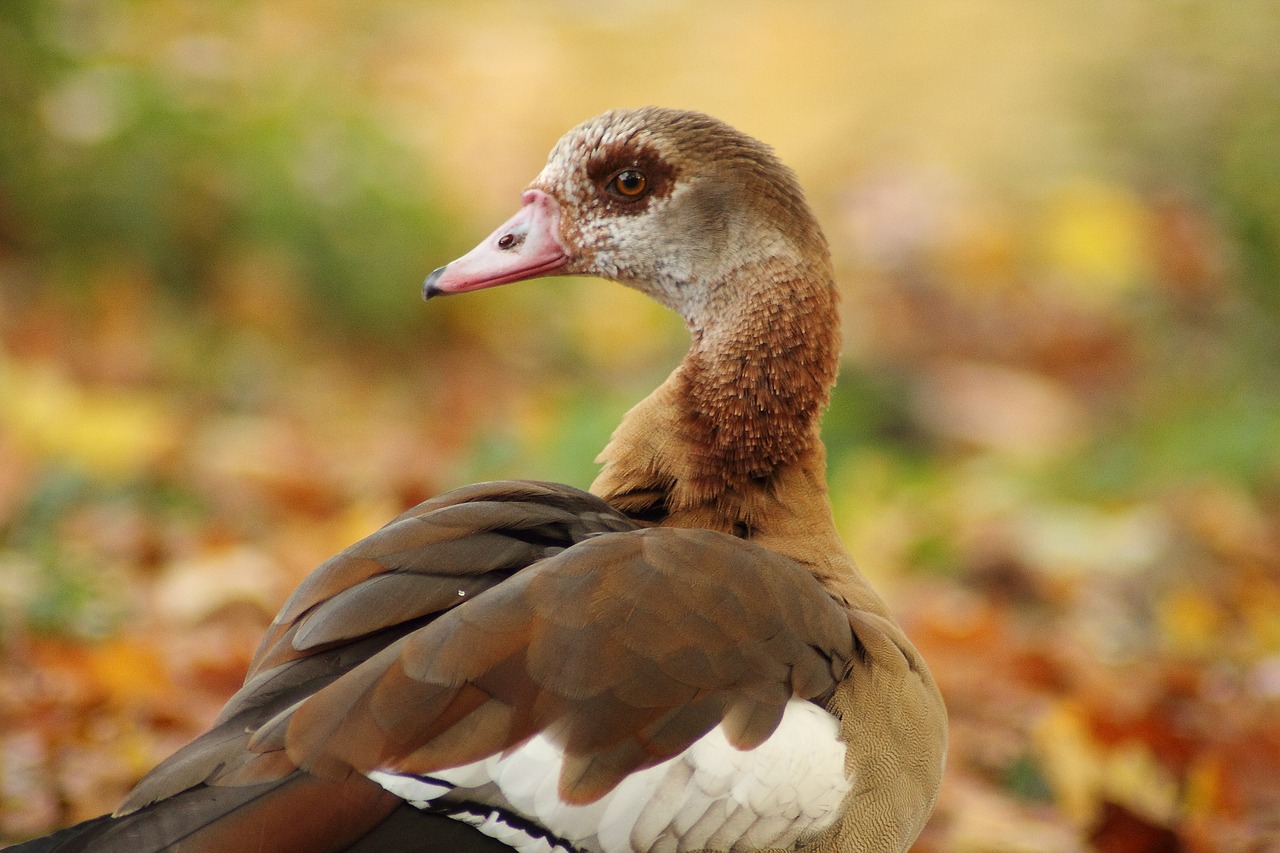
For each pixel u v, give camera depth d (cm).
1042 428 1462
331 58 1812
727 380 604
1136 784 838
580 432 1091
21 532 1004
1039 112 1994
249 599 936
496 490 545
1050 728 853
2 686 817
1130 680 984
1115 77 2020
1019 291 1752
